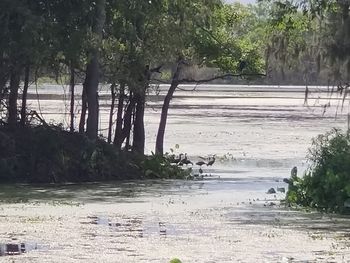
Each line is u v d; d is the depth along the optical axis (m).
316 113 77.31
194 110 80.81
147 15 29.20
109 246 14.44
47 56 27.11
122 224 16.98
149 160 28.45
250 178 28.38
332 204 19.36
